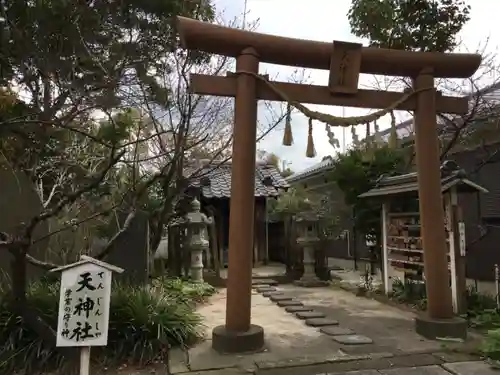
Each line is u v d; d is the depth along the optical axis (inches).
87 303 137.2
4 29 182.5
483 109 332.5
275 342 211.0
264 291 383.2
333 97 225.1
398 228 315.9
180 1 234.2
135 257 278.7
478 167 360.8
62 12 191.2
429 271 222.5
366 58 223.6
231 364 177.0
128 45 222.4
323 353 191.3
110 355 184.5
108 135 204.4
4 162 240.4
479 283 385.7
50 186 261.1
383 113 222.2
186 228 394.0
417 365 175.5
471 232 418.3
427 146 225.9
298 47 214.5
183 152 274.7
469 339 208.7
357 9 303.4
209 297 353.1
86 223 278.2
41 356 175.3
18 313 185.5
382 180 337.7
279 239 564.4
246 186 204.8
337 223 526.9
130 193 271.1
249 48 209.5
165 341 191.5
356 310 291.6
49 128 216.5
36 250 268.2
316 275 435.5
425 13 304.2
